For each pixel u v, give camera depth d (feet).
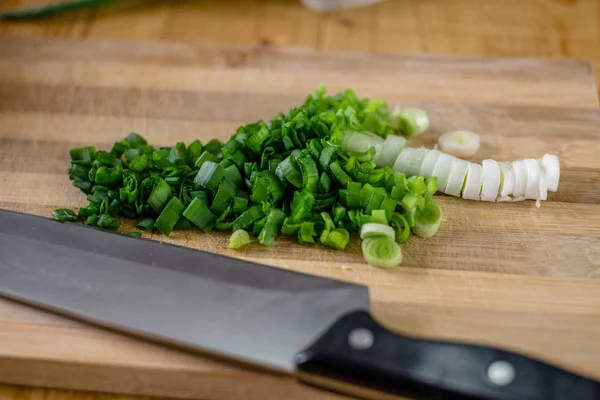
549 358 1.11
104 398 1.15
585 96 1.44
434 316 1.15
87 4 1.66
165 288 1.14
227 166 1.28
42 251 1.19
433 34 1.66
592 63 1.56
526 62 1.49
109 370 1.12
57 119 1.42
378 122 1.35
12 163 1.35
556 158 1.29
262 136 1.28
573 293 1.17
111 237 1.20
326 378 1.06
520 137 1.38
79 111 1.43
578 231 1.24
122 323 1.11
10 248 1.19
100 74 1.50
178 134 1.40
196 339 1.10
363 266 1.21
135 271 1.16
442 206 1.28
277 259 1.21
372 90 1.47
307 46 1.63
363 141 1.32
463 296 1.17
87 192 1.30
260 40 1.64
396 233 1.25
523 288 1.18
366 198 1.23
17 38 1.56
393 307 1.16
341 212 1.22
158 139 1.39
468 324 1.14
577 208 1.27
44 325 1.14
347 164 1.25
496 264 1.20
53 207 1.29
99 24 1.66
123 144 1.35
